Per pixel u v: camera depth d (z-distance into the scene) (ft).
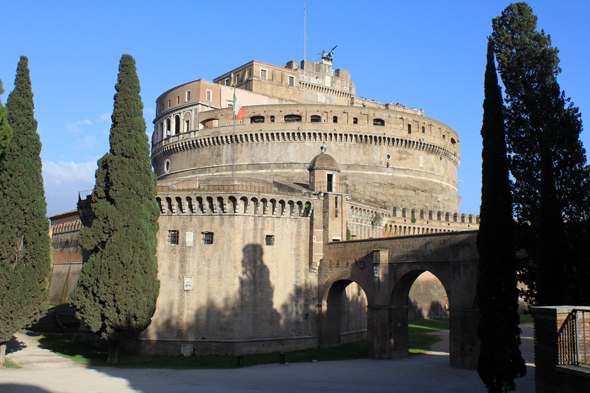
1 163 140.67
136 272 152.76
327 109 293.64
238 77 344.69
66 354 166.50
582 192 133.69
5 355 156.04
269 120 292.81
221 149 292.20
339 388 120.88
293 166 281.13
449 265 146.61
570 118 139.85
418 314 284.41
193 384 123.44
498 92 120.16
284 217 185.47
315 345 185.26
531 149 143.23
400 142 300.61
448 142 333.83
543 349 79.92
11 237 139.03
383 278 164.04
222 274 174.81
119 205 154.81
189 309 173.99
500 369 108.37
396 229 257.96
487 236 114.42
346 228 194.80
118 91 162.50
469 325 141.38
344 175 283.18
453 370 140.87
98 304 151.23
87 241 155.22
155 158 333.42
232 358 163.84
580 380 72.33
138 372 139.23
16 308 138.10
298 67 359.87
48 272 146.10
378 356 163.32
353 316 204.13
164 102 327.06
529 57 148.15
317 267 187.01
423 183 308.19
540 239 119.55
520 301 305.32
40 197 146.00
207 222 178.09
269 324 177.99
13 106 144.97
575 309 78.23
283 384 125.08
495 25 155.84
